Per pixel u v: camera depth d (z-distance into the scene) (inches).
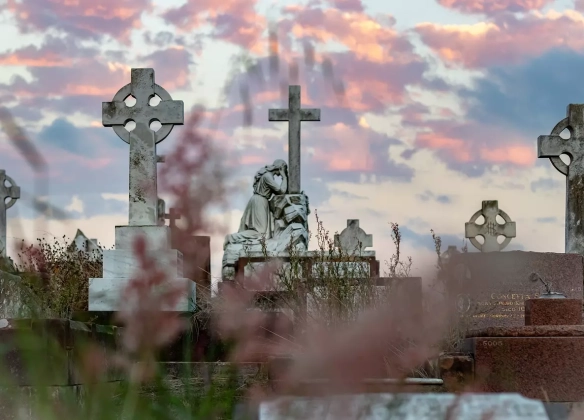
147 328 85.5
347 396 99.4
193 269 85.0
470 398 203.8
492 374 368.2
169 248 85.6
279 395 103.6
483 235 1160.2
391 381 104.7
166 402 96.9
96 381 96.9
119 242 652.7
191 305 367.6
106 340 339.3
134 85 690.8
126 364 92.0
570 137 820.6
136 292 85.1
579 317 447.2
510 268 652.7
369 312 100.3
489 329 374.0
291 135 934.4
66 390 100.7
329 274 514.9
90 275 650.2
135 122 686.5
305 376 102.1
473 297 150.4
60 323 282.8
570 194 816.9
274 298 471.8
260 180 924.0
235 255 863.7
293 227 903.7
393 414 100.6
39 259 106.1
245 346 106.9
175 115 689.0
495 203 1160.8
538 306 449.7
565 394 371.6
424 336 122.2
